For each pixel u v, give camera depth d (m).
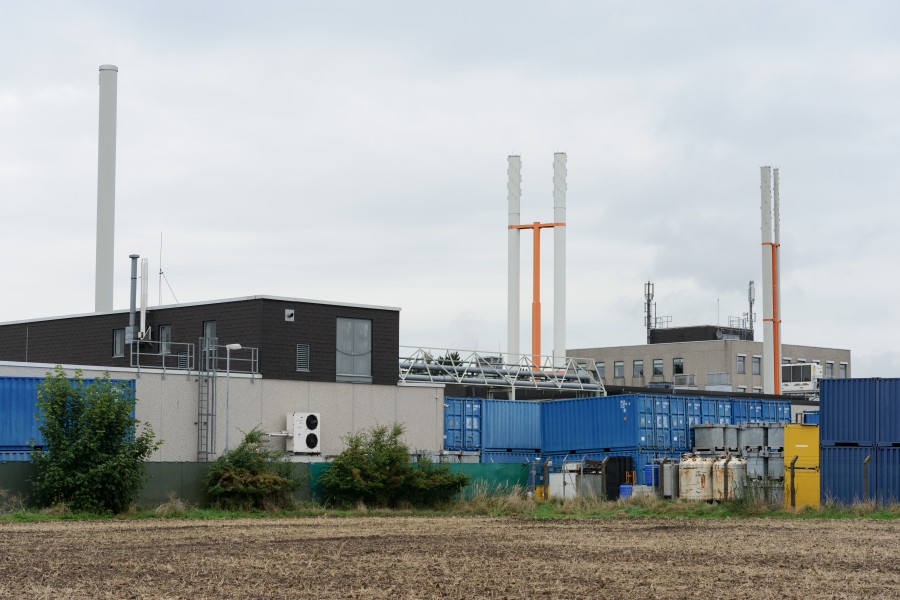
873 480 47.22
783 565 25.03
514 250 91.50
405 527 36.69
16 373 45.44
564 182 90.00
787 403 65.00
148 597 19.95
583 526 37.53
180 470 44.12
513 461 61.03
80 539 31.12
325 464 47.75
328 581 22.00
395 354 54.75
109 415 40.97
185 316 53.97
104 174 70.06
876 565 25.12
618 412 58.25
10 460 42.44
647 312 137.00
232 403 49.34
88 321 58.31
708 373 125.00
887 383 47.47
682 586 21.48
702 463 52.03
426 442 55.12
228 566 24.42
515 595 20.30
